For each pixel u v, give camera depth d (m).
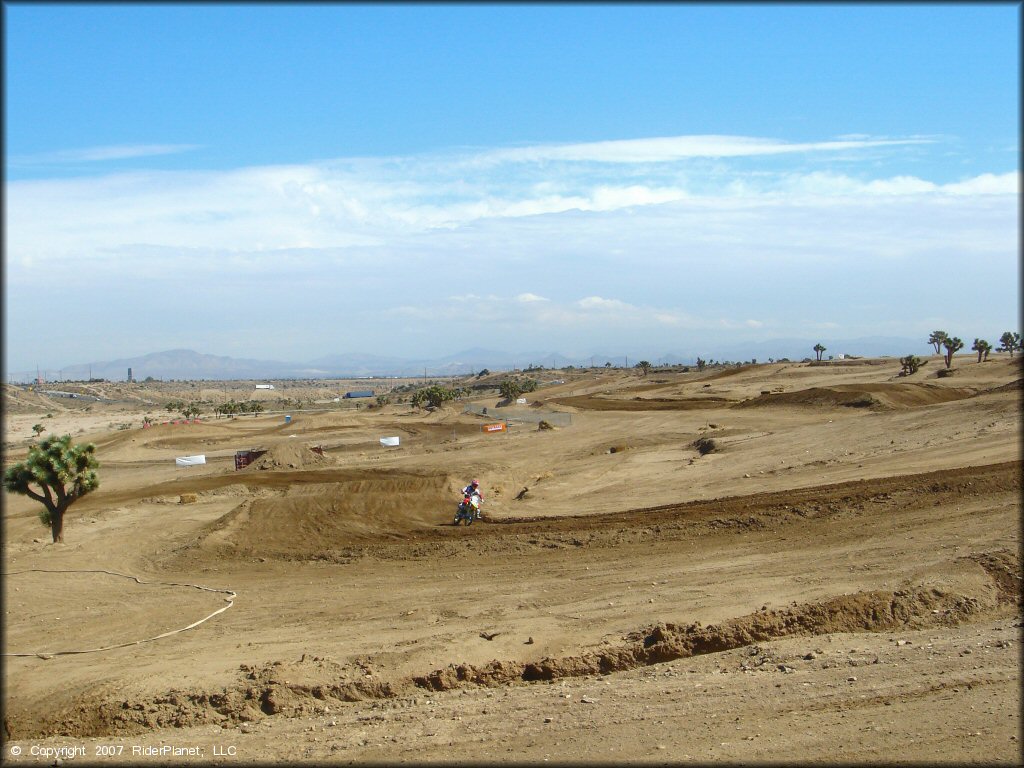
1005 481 25.50
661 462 46.91
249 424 107.25
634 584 21.66
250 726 13.91
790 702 12.67
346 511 34.94
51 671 17.77
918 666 13.78
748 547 24.03
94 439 88.19
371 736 12.66
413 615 20.69
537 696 14.12
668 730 11.93
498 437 70.31
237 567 27.98
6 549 32.06
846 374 118.25
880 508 25.47
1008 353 131.12
